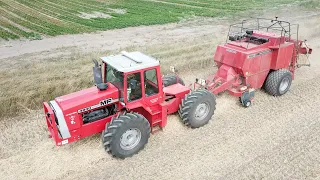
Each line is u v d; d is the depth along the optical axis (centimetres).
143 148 862
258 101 1139
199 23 2530
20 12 2858
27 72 1394
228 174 770
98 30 2344
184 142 899
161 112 889
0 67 1522
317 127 964
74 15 2838
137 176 770
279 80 1117
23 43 1994
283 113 1054
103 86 827
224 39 1908
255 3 3497
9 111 1053
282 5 3272
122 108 852
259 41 1130
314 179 750
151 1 3625
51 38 2122
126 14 2927
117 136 782
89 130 825
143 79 829
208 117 973
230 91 1064
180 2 3584
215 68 1462
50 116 763
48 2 3388
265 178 755
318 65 1477
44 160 824
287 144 884
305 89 1225
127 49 1739
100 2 3497
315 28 2139
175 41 1947
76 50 1825
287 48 1125
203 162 816
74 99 799
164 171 786
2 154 850
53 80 1274
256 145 882
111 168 798
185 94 973
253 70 1064
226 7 3253
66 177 769
